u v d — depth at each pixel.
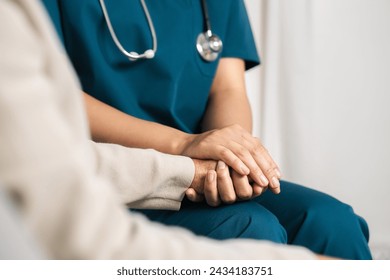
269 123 2.25
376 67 2.32
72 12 1.23
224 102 1.47
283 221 1.20
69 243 0.40
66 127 0.42
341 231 1.16
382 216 2.39
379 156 2.36
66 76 0.44
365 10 2.30
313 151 2.26
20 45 0.40
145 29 1.28
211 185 1.04
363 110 2.34
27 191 0.38
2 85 0.39
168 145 1.17
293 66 2.22
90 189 0.41
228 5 1.47
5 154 0.38
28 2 0.43
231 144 1.11
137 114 1.31
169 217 1.09
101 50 1.26
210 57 1.37
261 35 2.25
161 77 1.31
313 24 2.24
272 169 1.13
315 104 2.29
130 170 0.93
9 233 0.37
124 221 0.44
